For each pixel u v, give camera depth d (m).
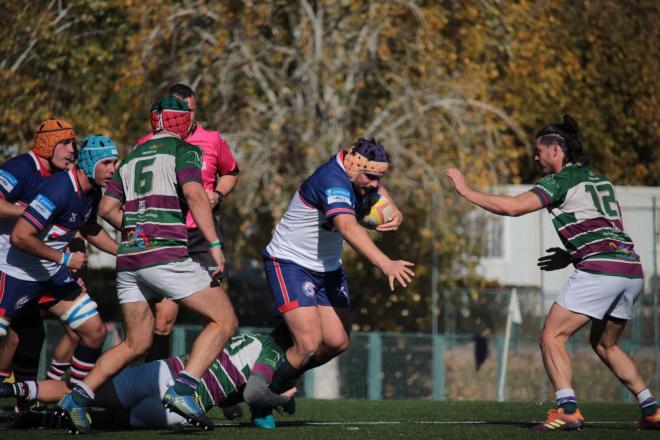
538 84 71.19
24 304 22.97
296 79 57.00
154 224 19.95
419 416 28.14
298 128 55.31
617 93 82.50
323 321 23.08
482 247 62.47
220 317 20.16
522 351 53.97
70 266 21.56
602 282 21.89
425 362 53.50
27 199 23.62
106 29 62.22
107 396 21.78
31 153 23.86
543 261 24.42
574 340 53.44
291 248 22.78
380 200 22.92
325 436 20.47
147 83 57.09
